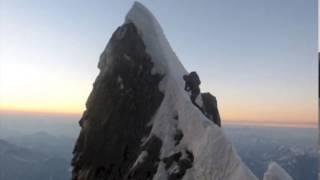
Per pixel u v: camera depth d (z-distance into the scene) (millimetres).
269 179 28047
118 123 41562
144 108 41094
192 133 35688
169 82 41312
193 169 32688
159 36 44875
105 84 43531
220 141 31625
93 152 42344
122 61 43250
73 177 44250
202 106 44688
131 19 44938
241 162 29625
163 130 38281
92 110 43719
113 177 40031
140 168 36438
